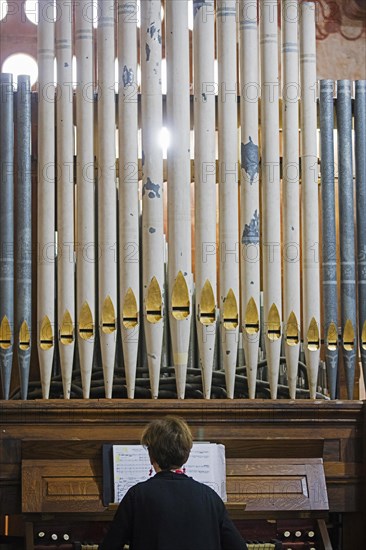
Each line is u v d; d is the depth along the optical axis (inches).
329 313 314.8
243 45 319.3
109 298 305.7
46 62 317.1
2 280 307.7
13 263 310.8
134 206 308.8
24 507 286.8
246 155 313.3
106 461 291.1
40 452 294.5
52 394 314.5
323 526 295.1
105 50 316.5
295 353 308.8
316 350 310.2
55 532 292.5
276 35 321.4
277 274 310.7
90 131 312.7
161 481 220.2
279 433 302.8
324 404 303.3
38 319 306.7
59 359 312.8
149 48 314.3
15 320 309.6
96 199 315.6
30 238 311.1
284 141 318.0
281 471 297.7
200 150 311.7
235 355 307.7
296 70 321.1
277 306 309.3
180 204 308.8
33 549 285.1
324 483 297.6
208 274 307.1
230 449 299.3
